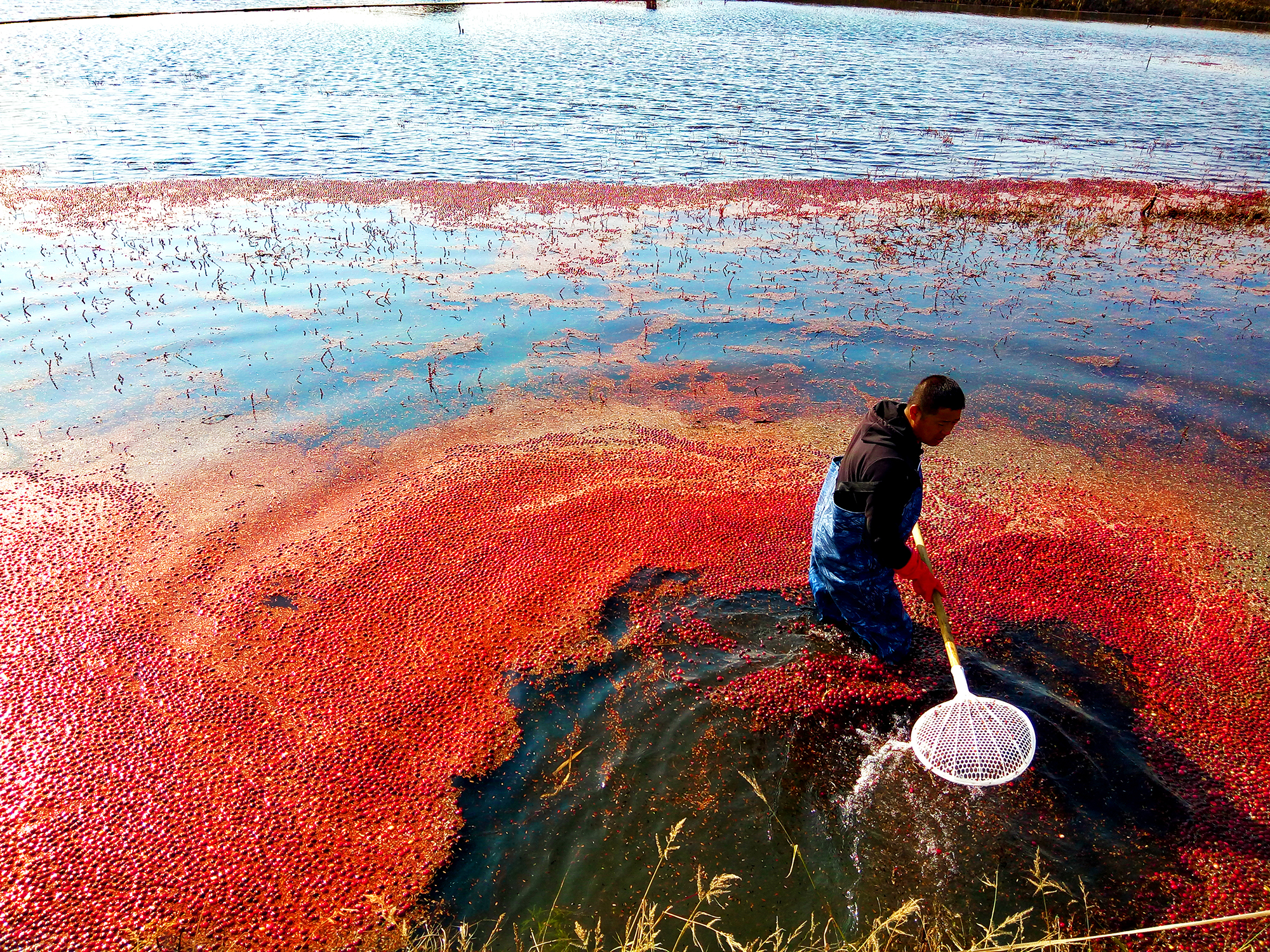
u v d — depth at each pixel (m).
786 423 7.31
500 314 9.70
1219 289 11.09
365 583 5.12
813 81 28.09
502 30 39.56
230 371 7.99
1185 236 13.57
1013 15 50.53
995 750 3.87
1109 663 4.68
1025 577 5.35
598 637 4.75
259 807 3.72
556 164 17.41
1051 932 3.23
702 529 5.72
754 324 9.57
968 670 4.57
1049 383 8.13
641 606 5.00
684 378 8.15
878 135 20.83
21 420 6.90
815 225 13.77
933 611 4.88
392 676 4.45
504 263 11.52
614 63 31.11
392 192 14.81
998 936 3.18
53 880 3.39
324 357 8.35
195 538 5.48
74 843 3.54
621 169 17.06
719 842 3.58
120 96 22.17
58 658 4.47
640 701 4.33
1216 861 3.58
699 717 4.22
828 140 20.20
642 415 7.38
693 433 7.07
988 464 6.68
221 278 10.55
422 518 5.75
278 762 3.94
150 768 3.88
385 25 39.97
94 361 8.08
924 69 30.95
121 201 13.66
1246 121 23.50
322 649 4.61
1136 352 8.94
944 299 10.57
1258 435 7.18
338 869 3.47
